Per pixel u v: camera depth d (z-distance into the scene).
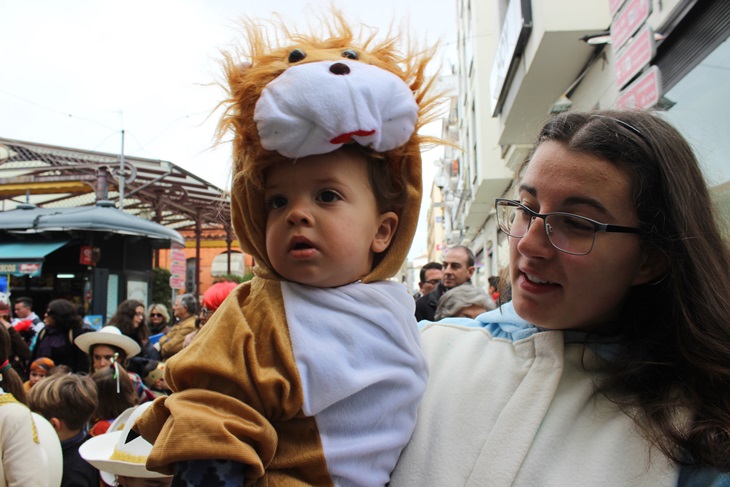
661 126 0.88
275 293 0.94
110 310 7.80
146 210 12.38
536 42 4.62
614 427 0.81
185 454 0.75
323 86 0.83
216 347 0.86
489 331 1.10
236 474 0.78
